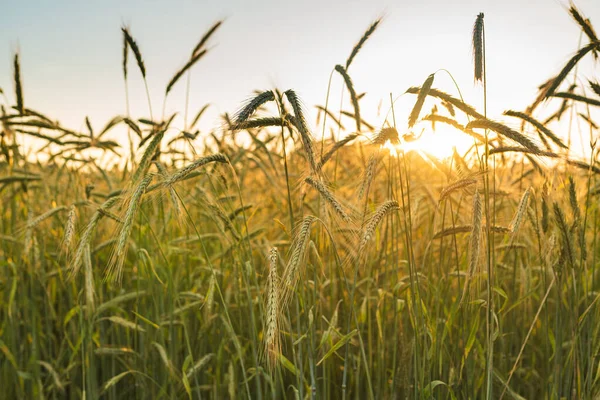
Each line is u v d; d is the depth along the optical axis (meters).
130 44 1.04
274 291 0.65
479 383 0.85
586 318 0.88
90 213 1.14
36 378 0.99
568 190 0.85
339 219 0.76
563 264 0.84
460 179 0.78
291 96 0.72
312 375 0.79
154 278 1.02
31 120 1.14
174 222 1.16
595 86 0.88
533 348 1.02
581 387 0.87
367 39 1.00
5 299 1.11
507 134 0.69
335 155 0.92
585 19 0.90
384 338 0.89
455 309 0.80
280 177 1.29
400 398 0.95
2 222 1.19
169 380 0.94
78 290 1.12
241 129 0.72
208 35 1.05
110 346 1.06
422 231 1.20
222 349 0.95
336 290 0.99
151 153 0.83
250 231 1.09
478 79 0.69
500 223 0.91
